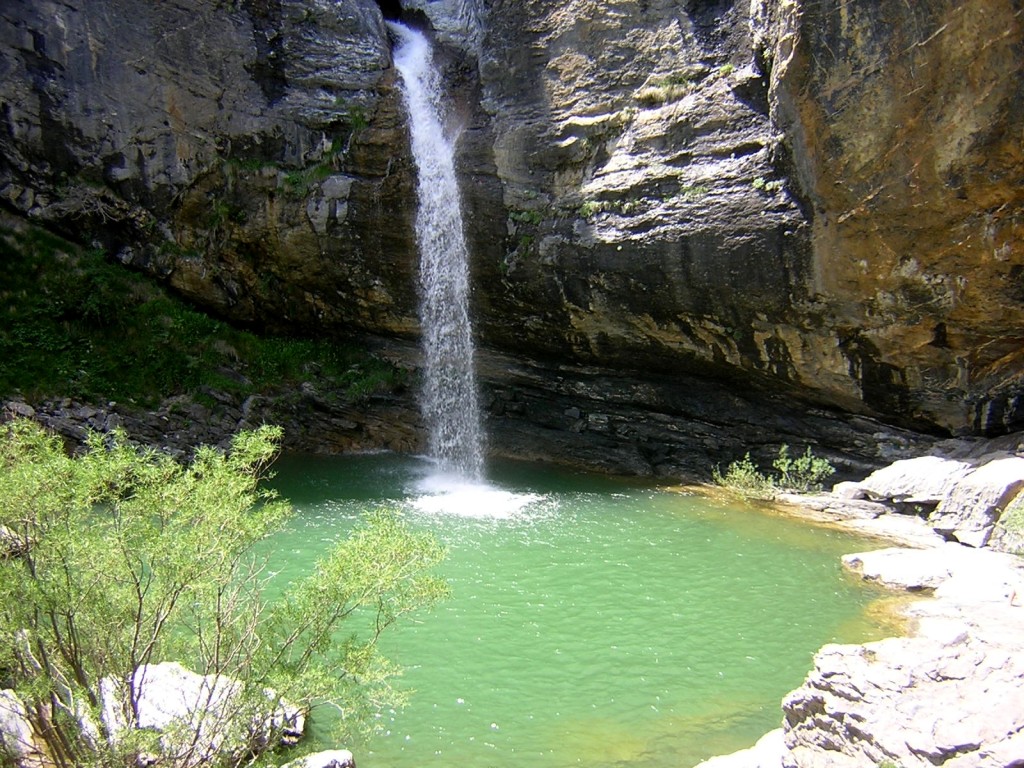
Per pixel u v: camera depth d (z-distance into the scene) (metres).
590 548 10.05
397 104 14.54
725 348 12.81
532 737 5.76
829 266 10.91
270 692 4.72
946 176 9.38
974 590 8.35
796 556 9.83
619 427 14.88
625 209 12.43
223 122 14.55
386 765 5.32
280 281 15.69
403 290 15.23
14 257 14.27
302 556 9.38
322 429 15.61
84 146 14.38
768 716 6.13
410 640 7.27
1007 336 10.71
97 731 4.08
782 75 10.04
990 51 8.47
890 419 12.56
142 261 15.23
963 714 4.13
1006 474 10.00
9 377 13.38
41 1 13.77
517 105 13.73
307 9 14.54
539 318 14.24
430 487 13.12
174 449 13.80
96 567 4.14
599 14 12.90
